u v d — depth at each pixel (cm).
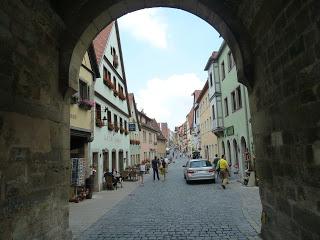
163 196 1502
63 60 628
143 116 4803
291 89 452
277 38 491
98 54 2073
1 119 408
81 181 1397
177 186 1969
